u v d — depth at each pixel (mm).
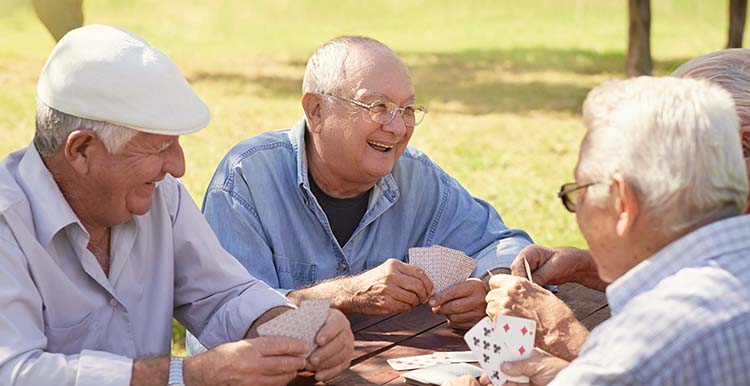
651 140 1707
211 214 2986
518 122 12547
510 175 9602
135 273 2410
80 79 2074
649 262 1737
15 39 18125
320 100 2922
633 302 1693
